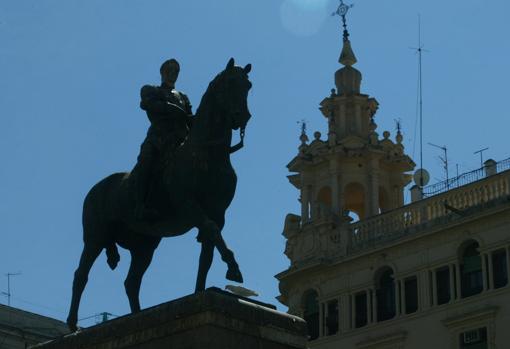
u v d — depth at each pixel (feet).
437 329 324.80
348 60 392.68
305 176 374.84
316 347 349.41
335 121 380.99
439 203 334.24
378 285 342.23
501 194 321.73
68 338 116.16
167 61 125.59
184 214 114.62
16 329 321.93
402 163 375.45
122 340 111.34
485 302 316.60
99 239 125.59
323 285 353.72
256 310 109.40
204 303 106.42
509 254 316.40
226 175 115.85
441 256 329.52
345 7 400.67
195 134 116.57
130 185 121.19
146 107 121.80
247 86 115.24
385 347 334.44
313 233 359.46
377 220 347.36
